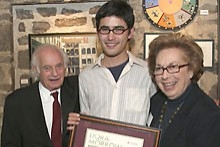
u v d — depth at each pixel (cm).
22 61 332
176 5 300
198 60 148
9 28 332
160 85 150
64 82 201
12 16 332
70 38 320
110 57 178
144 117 173
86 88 185
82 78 189
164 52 145
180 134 138
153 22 305
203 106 138
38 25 327
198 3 298
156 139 148
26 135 188
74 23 320
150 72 166
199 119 135
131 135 153
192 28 300
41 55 189
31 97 195
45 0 324
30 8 328
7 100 198
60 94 196
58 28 323
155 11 304
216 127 129
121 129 154
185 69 145
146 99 175
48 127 190
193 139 134
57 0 321
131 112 174
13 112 193
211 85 299
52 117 192
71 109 191
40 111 191
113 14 167
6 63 334
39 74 192
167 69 144
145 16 307
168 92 147
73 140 158
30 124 188
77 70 320
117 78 179
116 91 177
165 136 144
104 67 181
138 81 178
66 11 321
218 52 296
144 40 306
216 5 297
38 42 326
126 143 153
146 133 150
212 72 298
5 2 331
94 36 316
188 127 137
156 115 161
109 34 169
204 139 130
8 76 334
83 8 317
